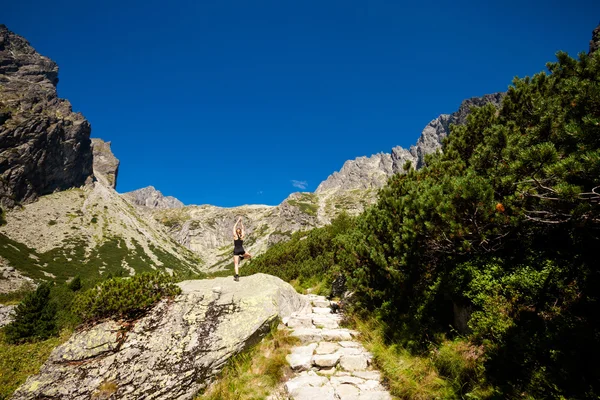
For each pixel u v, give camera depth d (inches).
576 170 170.2
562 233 234.5
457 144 405.7
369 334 337.4
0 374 471.8
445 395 208.4
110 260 4360.2
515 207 211.3
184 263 6033.5
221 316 343.0
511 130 294.0
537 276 228.7
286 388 256.2
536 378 177.0
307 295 610.2
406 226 295.4
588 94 191.2
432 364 241.6
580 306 205.5
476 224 234.8
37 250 3885.3
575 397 156.4
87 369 284.8
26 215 4611.2
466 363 221.6
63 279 3248.0
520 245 262.8
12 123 5211.6
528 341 196.9
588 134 176.1
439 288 292.5
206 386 285.3
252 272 1011.9
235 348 309.9
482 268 264.7
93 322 335.9
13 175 4837.6
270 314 351.9
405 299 344.5
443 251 292.8
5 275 2859.3
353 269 430.6
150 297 359.9
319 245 895.7
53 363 291.3
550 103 239.1
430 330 279.3
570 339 181.8
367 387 244.8
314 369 284.4
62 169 5999.0
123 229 5743.1
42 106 6254.9
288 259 984.9
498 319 221.5
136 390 269.9
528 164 195.3
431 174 393.4
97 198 6373.0
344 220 856.9
